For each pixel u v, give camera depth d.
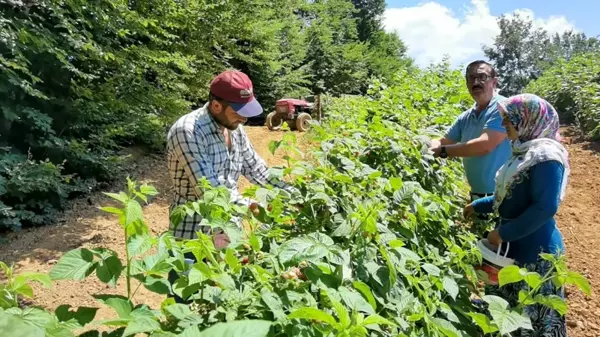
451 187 3.37
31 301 3.81
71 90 7.13
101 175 7.13
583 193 7.13
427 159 3.03
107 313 3.67
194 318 1.34
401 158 2.82
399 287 1.87
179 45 9.79
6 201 5.78
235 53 13.70
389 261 1.75
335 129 3.43
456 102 6.00
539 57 56.00
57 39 6.56
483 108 3.64
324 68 26.16
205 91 10.45
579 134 10.64
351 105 6.52
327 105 13.37
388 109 4.60
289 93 19.53
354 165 2.45
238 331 0.92
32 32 6.06
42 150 6.55
